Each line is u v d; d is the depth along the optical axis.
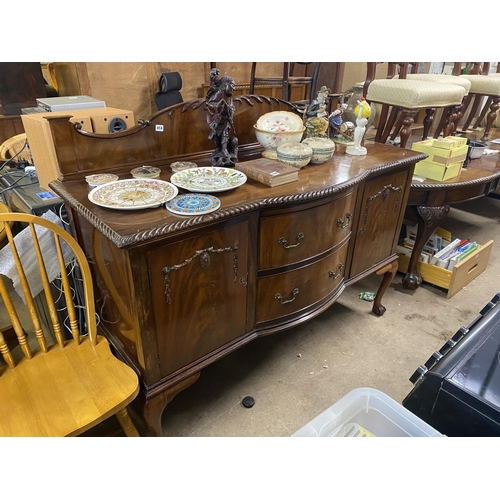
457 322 1.98
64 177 1.17
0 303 1.97
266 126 1.52
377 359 1.72
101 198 1.04
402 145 2.22
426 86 2.16
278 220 1.16
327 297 1.48
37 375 1.03
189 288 1.04
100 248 1.05
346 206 1.35
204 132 1.43
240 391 1.54
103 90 2.92
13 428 0.89
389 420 0.96
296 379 1.60
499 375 0.85
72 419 0.92
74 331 1.13
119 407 0.97
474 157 2.62
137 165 1.30
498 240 2.81
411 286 2.21
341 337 1.85
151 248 0.92
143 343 1.00
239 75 3.64
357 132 1.59
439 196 2.01
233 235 1.08
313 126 1.62
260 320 1.31
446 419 0.87
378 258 1.76
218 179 1.22
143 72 3.08
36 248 1.01
